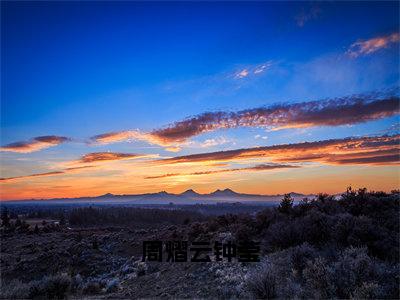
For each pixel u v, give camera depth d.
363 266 12.55
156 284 23.89
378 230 17.73
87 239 64.38
